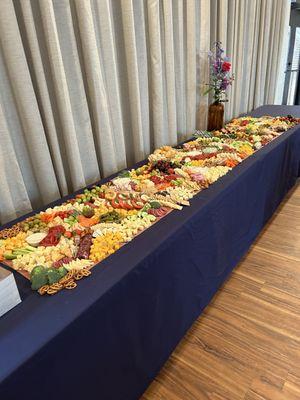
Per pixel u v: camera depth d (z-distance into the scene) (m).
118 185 1.30
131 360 0.91
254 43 2.73
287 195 2.53
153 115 1.83
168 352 1.13
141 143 1.75
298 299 1.48
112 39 1.42
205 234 1.17
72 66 1.29
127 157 1.82
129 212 1.09
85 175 1.48
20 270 0.82
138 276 0.83
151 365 1.03
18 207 1.22
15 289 0.70
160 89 1.77
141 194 1.20
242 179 1.39
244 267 1.71
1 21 1.02
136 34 1.57
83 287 0.75
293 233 2.01
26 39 1.15
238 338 1.29
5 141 1.12
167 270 0.97
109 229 0.96
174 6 1.76
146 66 1.67
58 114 1.32
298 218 2.19
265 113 2.67
